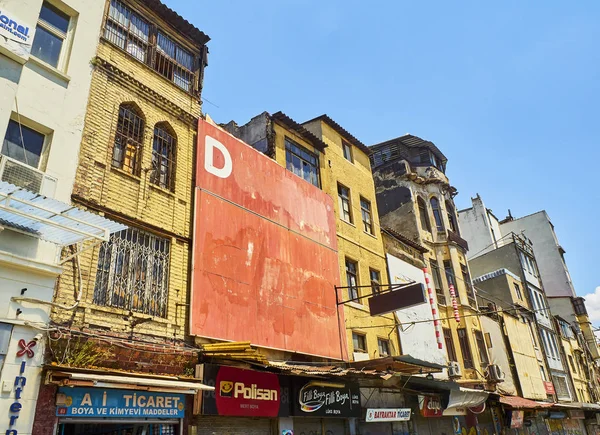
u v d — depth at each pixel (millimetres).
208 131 12516
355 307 16047
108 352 8398
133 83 11078
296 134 16719
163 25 12602
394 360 12742
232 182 12586
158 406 8867
